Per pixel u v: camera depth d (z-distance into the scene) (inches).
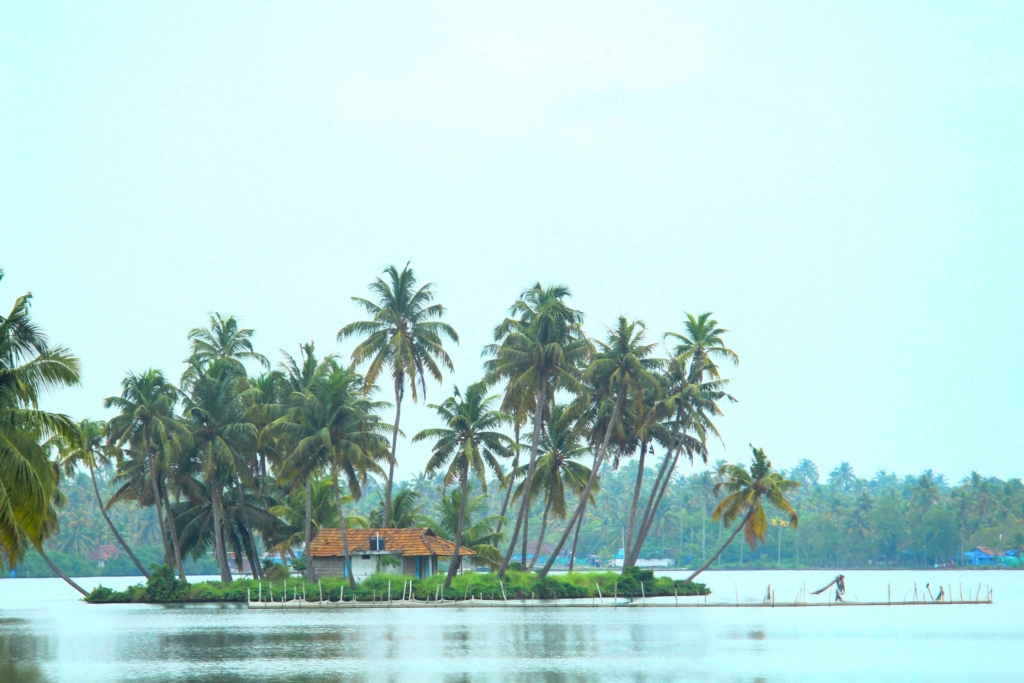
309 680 7746.1
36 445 7332.7
